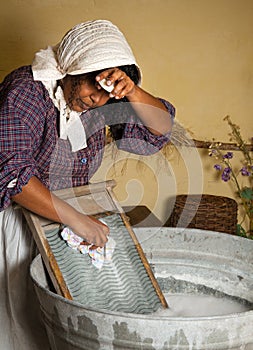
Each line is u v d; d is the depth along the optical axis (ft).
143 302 7.70
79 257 7.50
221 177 12.60
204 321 6.08
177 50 12.17
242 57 12.18
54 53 7.39
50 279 7.64
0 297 8.30
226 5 12.01
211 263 8.59
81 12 11.94
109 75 6.88
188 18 12.07
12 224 8.01
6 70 11.97
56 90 7.28
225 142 12.48
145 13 12.04
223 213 11.34
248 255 8.29
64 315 6.58
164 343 6.19
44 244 7.20
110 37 7.00
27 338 8.38
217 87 12.30
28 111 7.11
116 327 6.24
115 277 7.62
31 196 7.04
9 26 11.85
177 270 8.71
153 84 12.34
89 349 6.59
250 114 12.37
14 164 6.95
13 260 8.07
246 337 6.36
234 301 8.43
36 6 11.84
